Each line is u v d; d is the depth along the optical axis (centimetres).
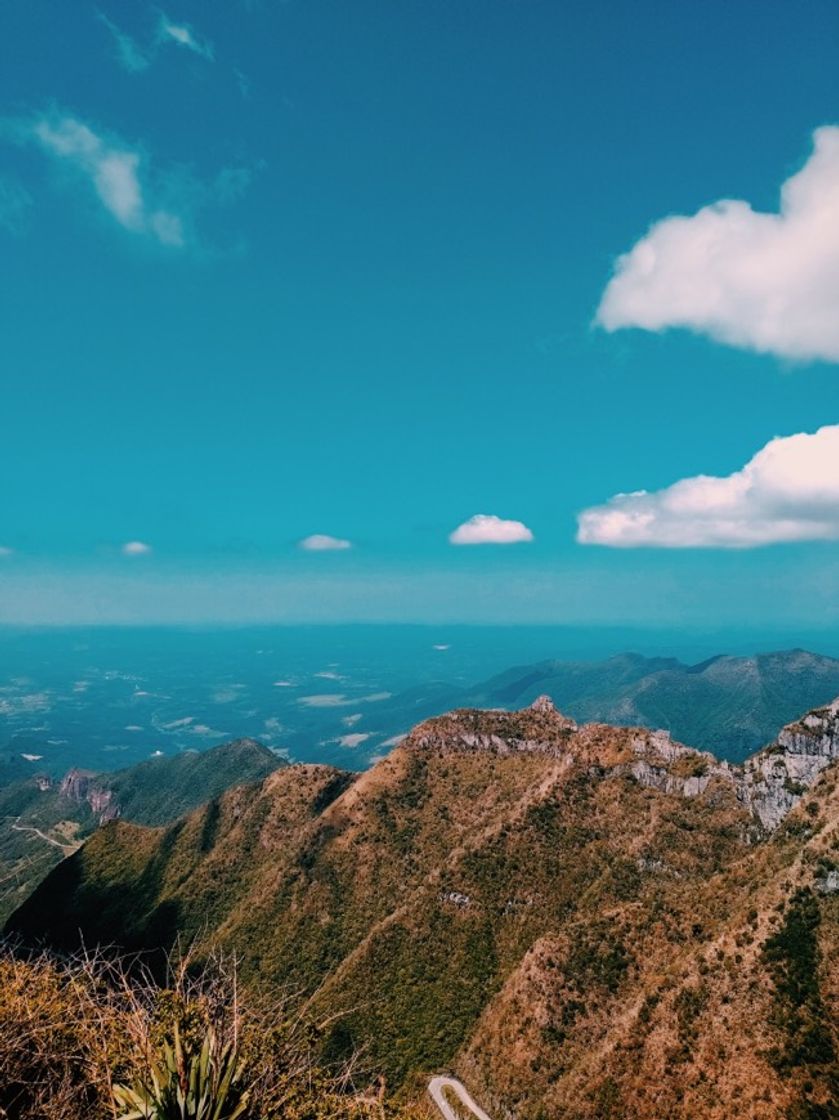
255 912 13712
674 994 7538
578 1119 6800
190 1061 1210
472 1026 9838
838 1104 5622
